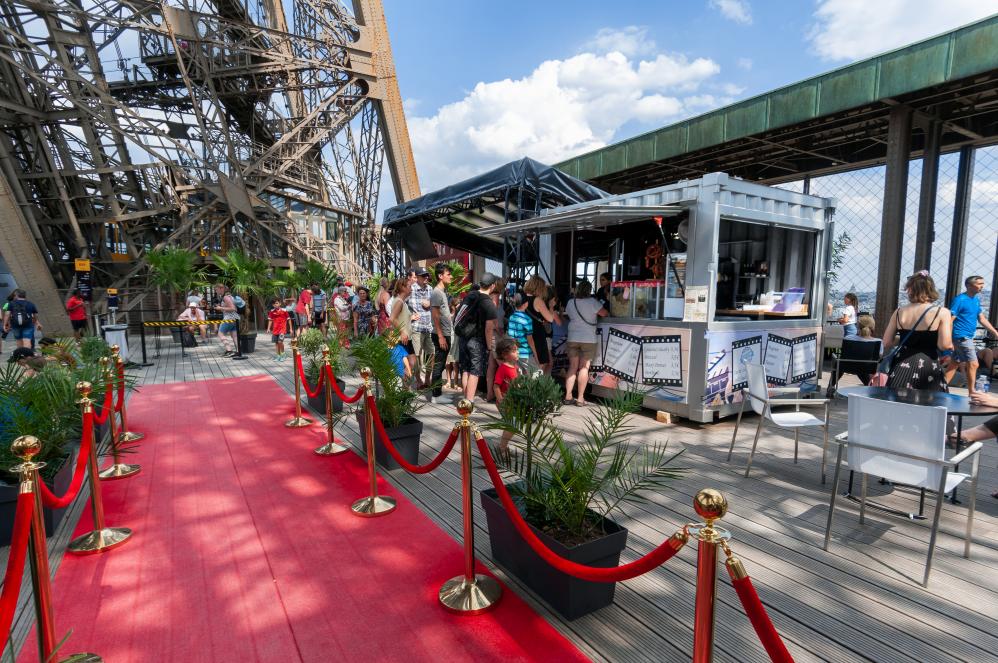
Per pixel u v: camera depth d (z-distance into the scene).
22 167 17.97
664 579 2.65
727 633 2.23
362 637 2.22
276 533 3.19
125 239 19.75
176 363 10.59
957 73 7.09
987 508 3.47
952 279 9.92
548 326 6.96
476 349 6.17
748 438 5.00
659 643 2.17
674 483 3.87
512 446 4.45
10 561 1.65
